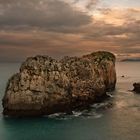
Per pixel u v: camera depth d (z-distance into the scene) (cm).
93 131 6462
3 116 7694
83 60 9700
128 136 6109
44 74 7881
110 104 9488
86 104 8919
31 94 7550
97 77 10094
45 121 7231
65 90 8094
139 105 9394
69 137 6044
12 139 5988
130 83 17175
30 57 8156
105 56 12481
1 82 17775
